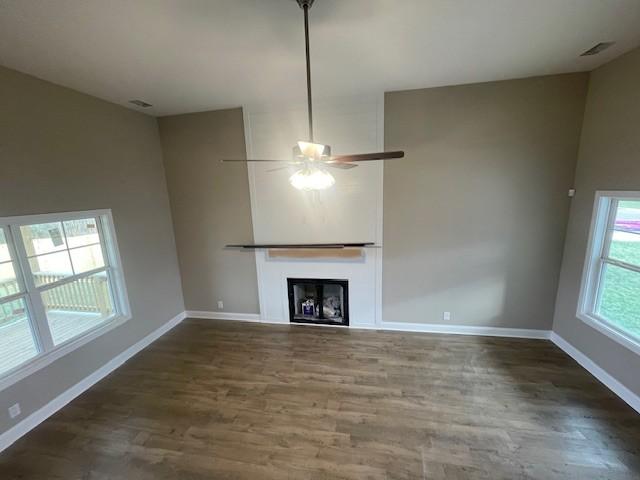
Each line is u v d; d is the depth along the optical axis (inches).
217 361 135.8
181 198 168.1
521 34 85.7
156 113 153.9
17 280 99.9
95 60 93.2
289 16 73.6
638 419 94.7
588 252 117.8
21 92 99.7
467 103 129.4
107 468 84.3
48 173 108.0
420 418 98.3
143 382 122.3
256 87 123.7
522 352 133.3
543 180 129.3
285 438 92.2
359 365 128.6
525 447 86.4
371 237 151.4
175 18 72.7
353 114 139.7
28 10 66.6
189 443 91.7
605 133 109.0
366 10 71.9
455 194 138.3
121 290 138.3
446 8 71.7
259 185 157.2
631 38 88.7
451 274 147.0
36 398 101.3
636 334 101.3
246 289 173.6
